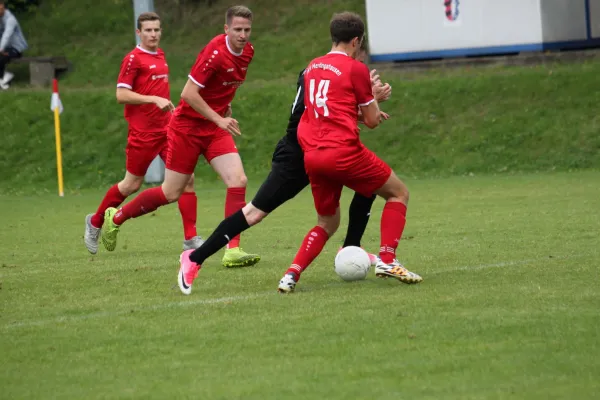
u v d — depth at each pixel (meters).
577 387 13.47
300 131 21.94
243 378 14.55
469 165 65.19
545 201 44.53
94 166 68.62
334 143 21.27
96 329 18.55
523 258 26.20
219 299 21.53
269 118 73.00
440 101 72.88
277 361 15.47
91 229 31.47
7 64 89.56
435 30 81.62
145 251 32.44
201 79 26.55
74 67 90.31
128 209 29.91
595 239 29.91
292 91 76.25
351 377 14.37
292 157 22.44
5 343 17.52
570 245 28.66
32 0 102.69
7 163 69.12
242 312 19.70
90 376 15.02
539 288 21.08
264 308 20.03
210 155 29.27
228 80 27.61
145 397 13.75
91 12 100.31
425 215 40.66
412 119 71.19
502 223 35.94
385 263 22.33
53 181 67.06
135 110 32.44
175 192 29.59
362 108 21.45
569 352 15.29
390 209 22.41
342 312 19.17
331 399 13.30
